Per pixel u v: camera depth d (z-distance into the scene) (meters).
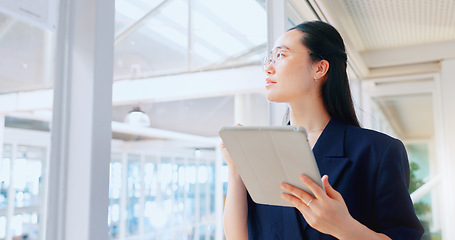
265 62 0.80
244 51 2.62
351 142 0.74
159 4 2.18
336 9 1.87
